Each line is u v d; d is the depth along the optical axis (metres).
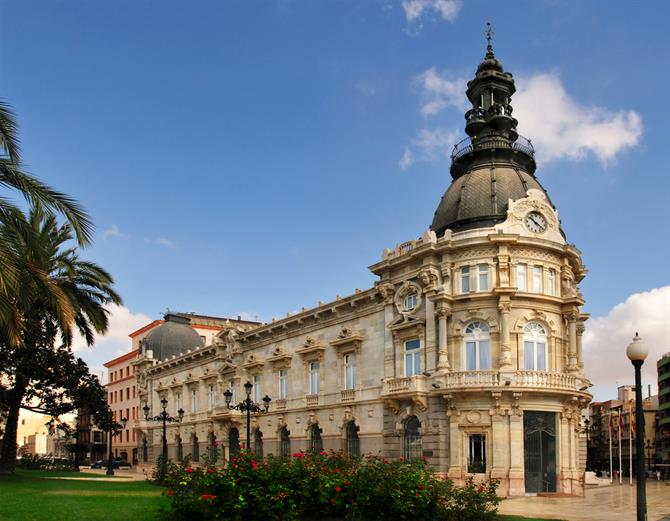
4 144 28.17
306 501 21.83
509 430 42.28
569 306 46.28
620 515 30.72
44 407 57.75
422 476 23.48
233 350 71.25
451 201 49.62
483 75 52.97
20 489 36.19
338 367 55.47
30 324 47.09
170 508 22.62
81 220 30.19
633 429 99.44
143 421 96.12
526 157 51.69
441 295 45.03
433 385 44.34
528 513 30.75
